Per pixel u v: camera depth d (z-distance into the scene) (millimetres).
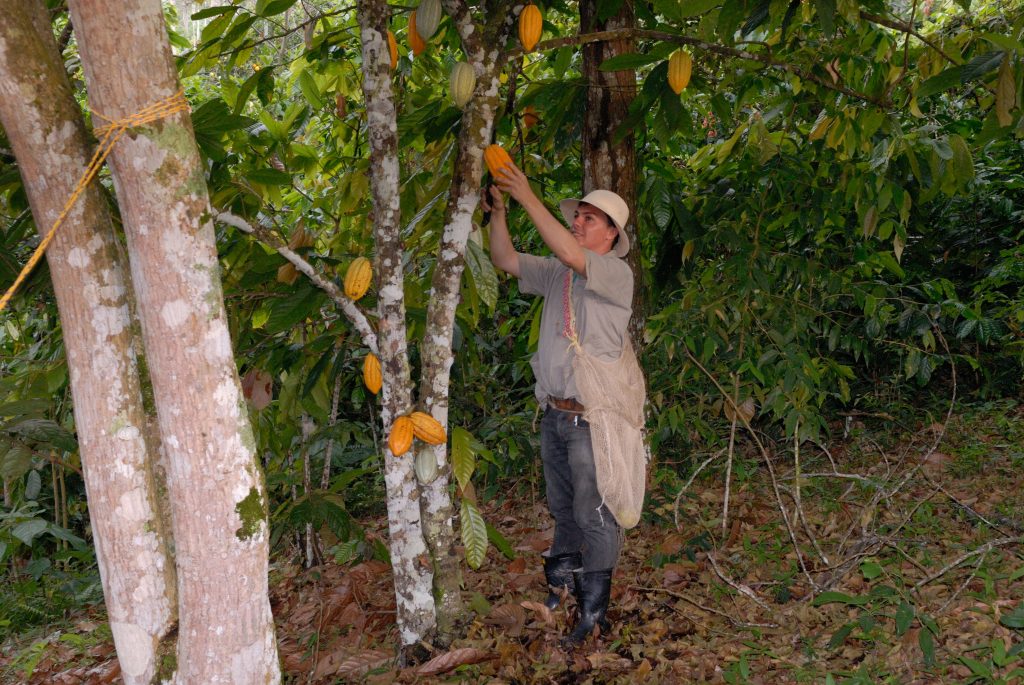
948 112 4801
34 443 3502
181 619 1986
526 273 3156
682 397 4484
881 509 4094
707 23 3211
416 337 3555
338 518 3447
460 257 2801
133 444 2020
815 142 3889
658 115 3166
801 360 3793
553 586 3246
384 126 2703
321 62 3945
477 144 2736
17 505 4707
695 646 2986
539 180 4145
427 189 3666
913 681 2598
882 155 3455
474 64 2705
